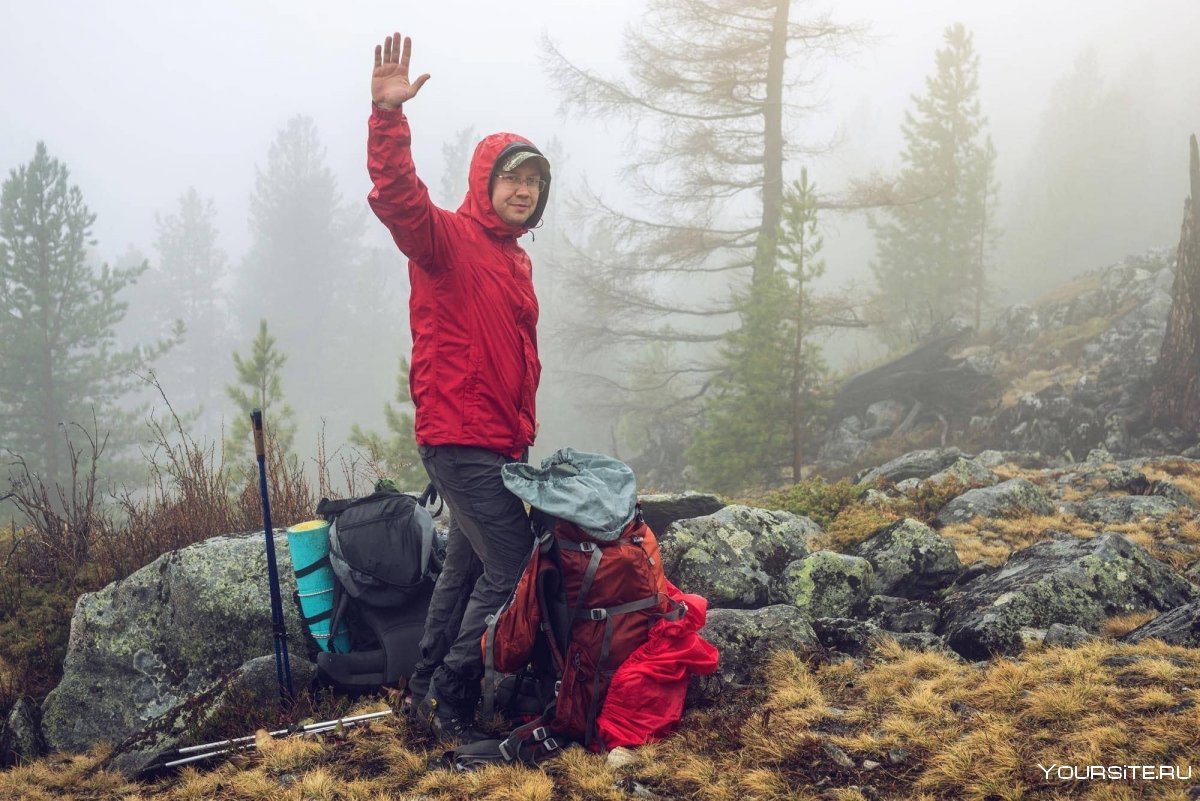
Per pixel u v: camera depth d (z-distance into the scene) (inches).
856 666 155.6
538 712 146.3
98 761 164.4
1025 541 267.7
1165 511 290.2
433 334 132.8
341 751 141.3
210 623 188.2
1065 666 139.7
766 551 227.3
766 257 755.4
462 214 137.4
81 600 195.5
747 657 157.5
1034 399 717.9
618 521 134.3
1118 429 619.2
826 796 113.4
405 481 485.4
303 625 165.3
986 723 125.0
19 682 198.2
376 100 118.0
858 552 235.6
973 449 732.0
